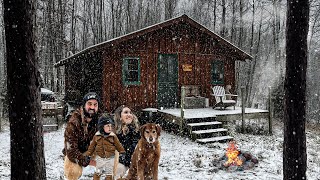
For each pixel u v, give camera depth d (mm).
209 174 7789
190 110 15070
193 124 12609
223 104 15023
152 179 5699
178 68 16219
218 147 11328
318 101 26766
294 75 4758
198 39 16734
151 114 14781
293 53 4738
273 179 7434
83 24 42219
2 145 11070
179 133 13375
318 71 31672
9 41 3465
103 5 42375
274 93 22031
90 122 4891
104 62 14664
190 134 12516
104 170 5000
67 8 38375
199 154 10086
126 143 5859
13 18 3424
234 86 18016
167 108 15977
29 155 3525
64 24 36438
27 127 3506
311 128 18281
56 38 32844
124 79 15086
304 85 4793
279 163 9117
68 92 22625
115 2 45219
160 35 15820
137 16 44562
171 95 16156
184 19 15508
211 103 17125
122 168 5699
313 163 9688
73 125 4590
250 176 7672
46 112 13906
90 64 17625
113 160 5035
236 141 12578
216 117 13625
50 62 31969
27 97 3492
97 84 16031
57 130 14156
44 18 32719
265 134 14625
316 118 24422
